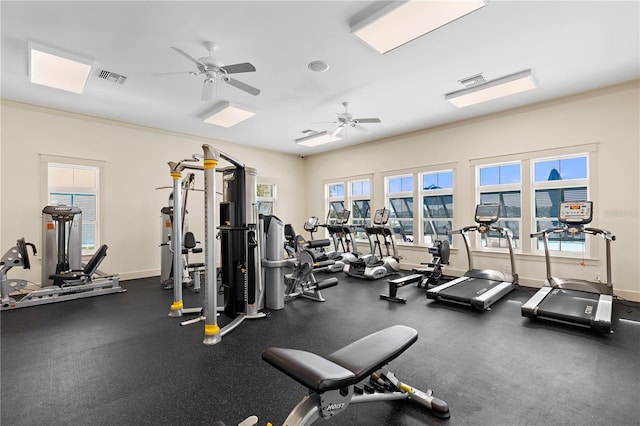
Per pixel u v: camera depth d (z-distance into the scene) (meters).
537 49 3.37
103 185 5.59
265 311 3.95
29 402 2.06
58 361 2.64
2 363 2.61
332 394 1.42
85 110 5.19
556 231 4.33
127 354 2.76
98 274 5.09
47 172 5.03
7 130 4.71
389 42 2.99
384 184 7.22
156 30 2.96
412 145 6.64
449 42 3.23
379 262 6.43
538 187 5.07
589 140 4.51
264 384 2.26
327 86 4.29
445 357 2.64
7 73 3.84
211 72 3.26
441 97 4.71
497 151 5.42
